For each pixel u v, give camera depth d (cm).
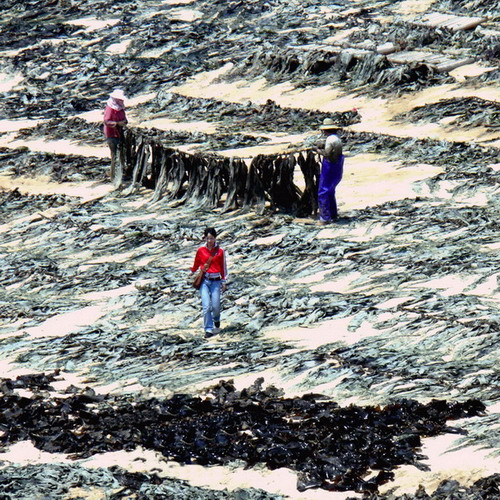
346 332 6119
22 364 6200
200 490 4341
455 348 5638
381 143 10875
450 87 12762
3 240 9169
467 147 10356
